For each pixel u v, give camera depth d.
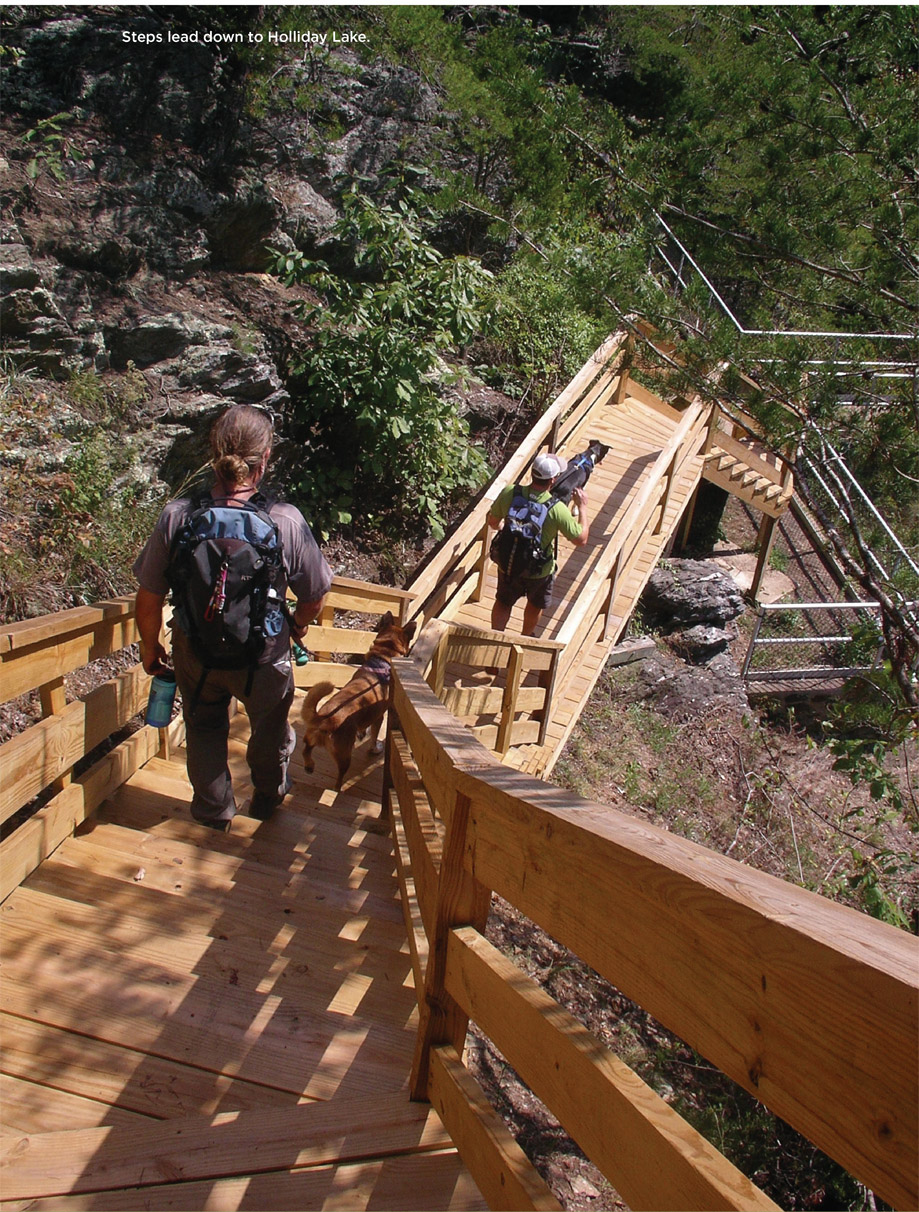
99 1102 2.15
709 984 1.07
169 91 7.78
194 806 3.55
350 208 8.64
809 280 6.32
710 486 14.07
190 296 7.94
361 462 9.34
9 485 5.75
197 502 3.04
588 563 8.53
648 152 6.51
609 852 1.28
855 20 6.34
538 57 12.98
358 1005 2.66
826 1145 0.89
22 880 2.94
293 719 5.59
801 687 11.86
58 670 3.20
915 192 6.12
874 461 5.95
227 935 2.88
